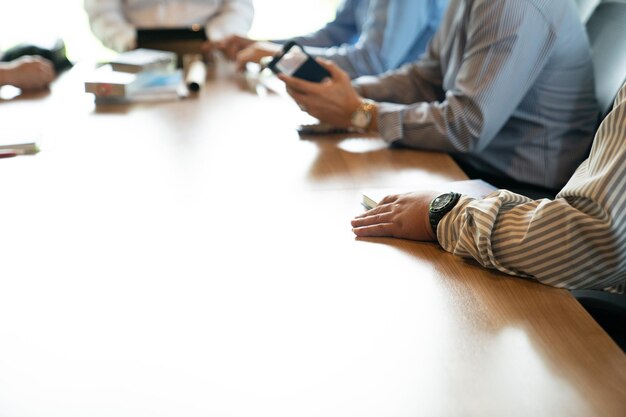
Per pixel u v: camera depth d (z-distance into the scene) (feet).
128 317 2.92
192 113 6.26
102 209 4.07
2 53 7.75
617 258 3.22
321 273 3.31
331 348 2.70
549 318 2.97
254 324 2.86
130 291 3.13
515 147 6.24
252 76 7.78
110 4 9.70
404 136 5.41
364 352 2.68
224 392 2.44
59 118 6.01
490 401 2.42
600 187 3.19
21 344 2.74
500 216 3.45
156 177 4.61
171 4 9.89
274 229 3.80
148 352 2.68
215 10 10.09
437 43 7.00
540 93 5.97
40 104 6.45
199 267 3.35
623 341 3.53
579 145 6.15
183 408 2.36
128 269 3.34
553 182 6.17
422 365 2.61
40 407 2.37
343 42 10.03
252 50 8.12
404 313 2.97
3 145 5.08
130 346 2.71
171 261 3.42
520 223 3.37
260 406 2.37
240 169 4.80
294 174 4.72
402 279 3.28
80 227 3.82
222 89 7.23
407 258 3.51
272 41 9.76
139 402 2.39
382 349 2.70
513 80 5.39
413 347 2.72
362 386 2.48
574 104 6.05
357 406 2.38
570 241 3.23
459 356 2.67
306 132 5.74
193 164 4.88
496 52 5.32
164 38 8.50
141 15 9.84
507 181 6.38
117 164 4.86
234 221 3.91
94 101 6.59
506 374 2.57
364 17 9.52
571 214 3.24
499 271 3.40
